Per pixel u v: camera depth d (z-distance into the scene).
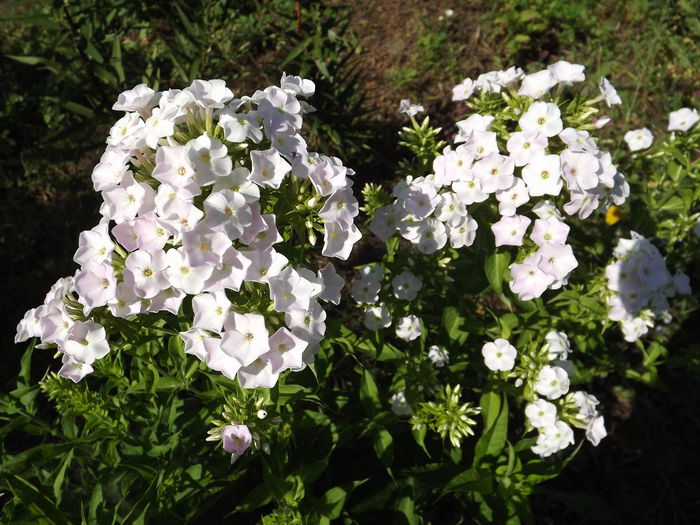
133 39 1.10
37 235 0.87
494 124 0.51
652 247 0.55
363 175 0.94
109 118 0.87
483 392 0.54
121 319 0.42
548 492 0.63
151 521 0.46
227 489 0.51
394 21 1.21
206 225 0.36
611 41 1.18
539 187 0.46
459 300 0.57
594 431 0.52
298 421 0.52
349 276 0.82
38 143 0.91
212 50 0.98
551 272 0.48
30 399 0.50
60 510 0.46
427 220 0.51
